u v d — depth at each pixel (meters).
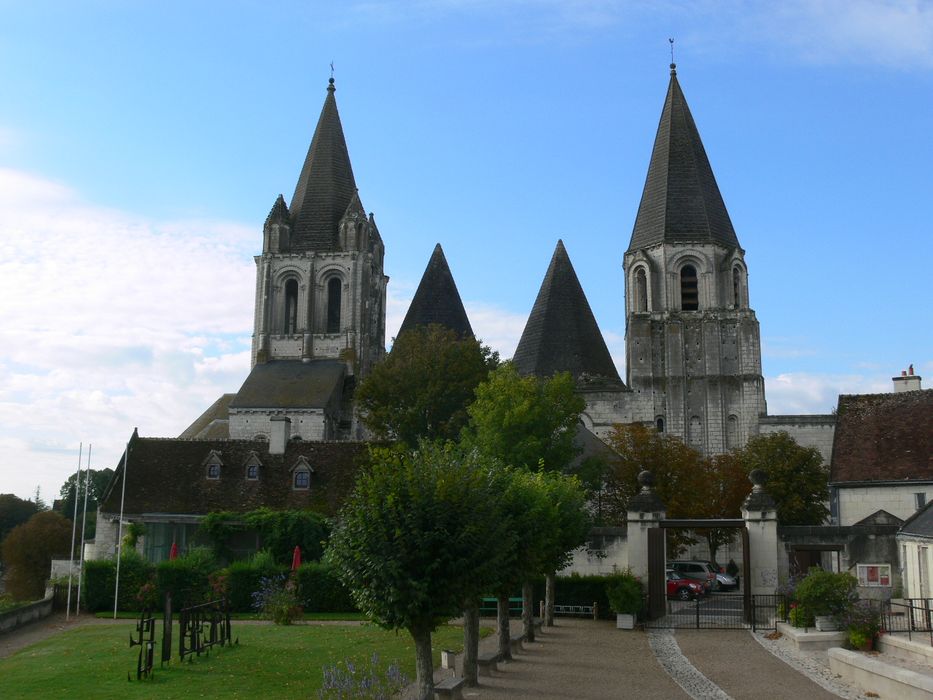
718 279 84.62
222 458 57.75
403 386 67.94
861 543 37.78
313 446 58.91
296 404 82.25
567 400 50.06
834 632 29.14
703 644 30.25
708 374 81.69
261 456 58.16
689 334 82.75
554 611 38.28
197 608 27.38
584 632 33.75
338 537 20.28
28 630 37.03
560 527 32.25
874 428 50.94
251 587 41.00
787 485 65.56
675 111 89.25
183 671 24.72
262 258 95.00
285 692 21.83
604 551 42.09
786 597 33.00
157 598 41.72
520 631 33.53
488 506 21.05
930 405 50.78
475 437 50.22
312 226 96.44
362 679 21.77
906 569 35.47
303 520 46.31
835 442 51.31
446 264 89.19
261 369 90.88
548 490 30.64
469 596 20.02
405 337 72.12
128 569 42.91
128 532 52.88
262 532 46.38
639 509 36.47
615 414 81.19
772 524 35.53
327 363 91.38
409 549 19.64
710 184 87.88
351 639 31.02
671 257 84.94
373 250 100.12
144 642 28.75
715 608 42.25
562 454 49.28
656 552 35.97
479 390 49.69
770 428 76.81
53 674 24.64
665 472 62.56
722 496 65.25
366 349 95.25
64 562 65.44
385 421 67.69
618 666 25.72
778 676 24.03
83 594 42.88
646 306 85.81
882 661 24.59
